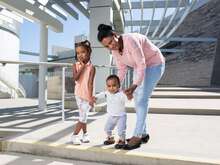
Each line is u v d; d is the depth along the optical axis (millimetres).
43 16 9078
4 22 18422
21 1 7875
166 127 5246
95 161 3580
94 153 3586
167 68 34312
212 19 31047
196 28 33250
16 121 6055
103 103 8023
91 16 10062
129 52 3543
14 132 4969
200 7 33719
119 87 3738
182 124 5594
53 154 3801
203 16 32719
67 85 8055
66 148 3729
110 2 9938
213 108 7219
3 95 17641
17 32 20281
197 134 4629
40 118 6492
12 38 19484
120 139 3695
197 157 3316
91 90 3902
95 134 4520
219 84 27125
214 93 12516
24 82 22469
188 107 7422
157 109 7312
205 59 29547
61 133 4559
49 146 3824
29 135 4398
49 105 10188
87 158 3621
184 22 35688
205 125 5492
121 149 3621
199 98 10891
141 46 3594
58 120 6145
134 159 3404
